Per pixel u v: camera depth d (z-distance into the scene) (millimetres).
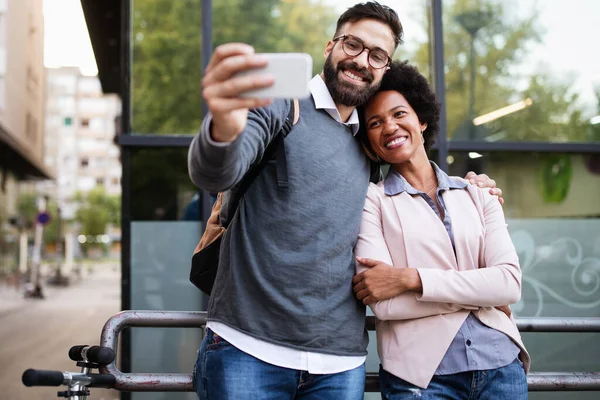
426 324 1655
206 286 1740
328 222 1575
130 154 3801
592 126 4043
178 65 3906
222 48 1081
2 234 28094
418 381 1627
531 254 3926
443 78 3965
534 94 4039
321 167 1597
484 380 1645
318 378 1549
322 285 1545
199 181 1264
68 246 49500
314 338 1521
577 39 4082
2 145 23312
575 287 3938
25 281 25328
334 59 1716
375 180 1929
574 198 3996
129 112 3842
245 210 1597
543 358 3797
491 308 1728
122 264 3744
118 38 6344
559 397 3855
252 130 1354
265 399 1514
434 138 1997
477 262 1757
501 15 4066
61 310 16094
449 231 1767
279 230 1539
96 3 5254
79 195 56781
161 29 3918
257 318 1521
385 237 1766
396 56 3986
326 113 1706
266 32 3996
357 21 1728
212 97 1084
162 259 3773
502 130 3996
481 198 1855
